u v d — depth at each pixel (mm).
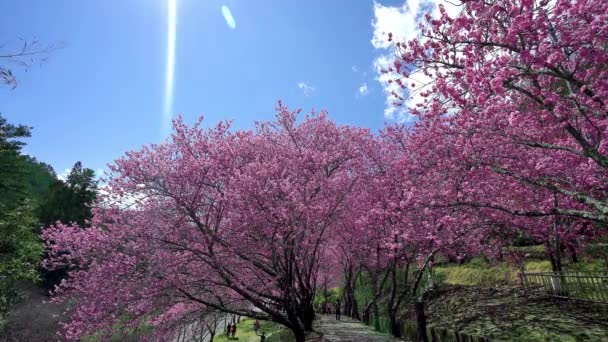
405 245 12547
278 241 11109
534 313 11000
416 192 10570
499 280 16844
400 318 16016
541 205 10445
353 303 24109
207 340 22125
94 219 11172
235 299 12297
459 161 9820
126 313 9938
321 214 12711
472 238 12422
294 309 12023
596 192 9242
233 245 10930
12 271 17641
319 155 13570
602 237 12336
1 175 26359
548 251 14016
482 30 6312
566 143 9367
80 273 10602
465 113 7508
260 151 13250
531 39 5605
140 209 11164
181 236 10836
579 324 9312
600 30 5051
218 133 12742
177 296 10375
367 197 15883
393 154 17312
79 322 9758
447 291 17156
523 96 8523
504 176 10312
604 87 5719
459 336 10609
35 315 16516
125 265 10219
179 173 10656
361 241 17594
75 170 44344
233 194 10281
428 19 6949
